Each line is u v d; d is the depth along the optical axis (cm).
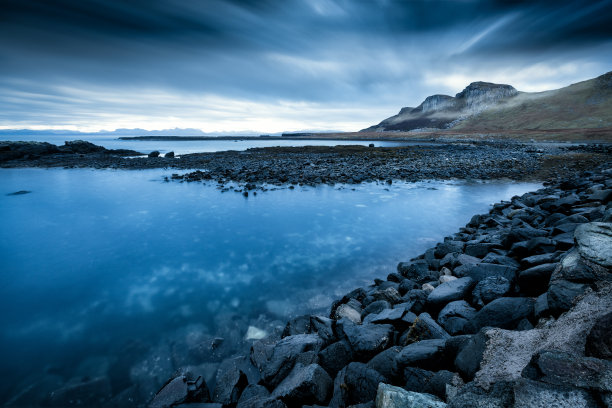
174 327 684
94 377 539
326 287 859
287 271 966
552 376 224
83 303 791
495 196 1959
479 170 2909
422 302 621
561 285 403
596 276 383
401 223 1447
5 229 1381
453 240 1086
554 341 297
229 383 477
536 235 820
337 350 487
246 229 1378
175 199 1925
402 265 905
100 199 1936
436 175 2683
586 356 253
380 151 5266
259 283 888
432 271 809
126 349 609
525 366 267
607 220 614
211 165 3606
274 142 13675
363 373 403
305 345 519
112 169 3422
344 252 1116
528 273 538
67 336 655
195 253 1118
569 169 2842
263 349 553
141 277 934
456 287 621
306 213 1609
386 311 589
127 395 494
